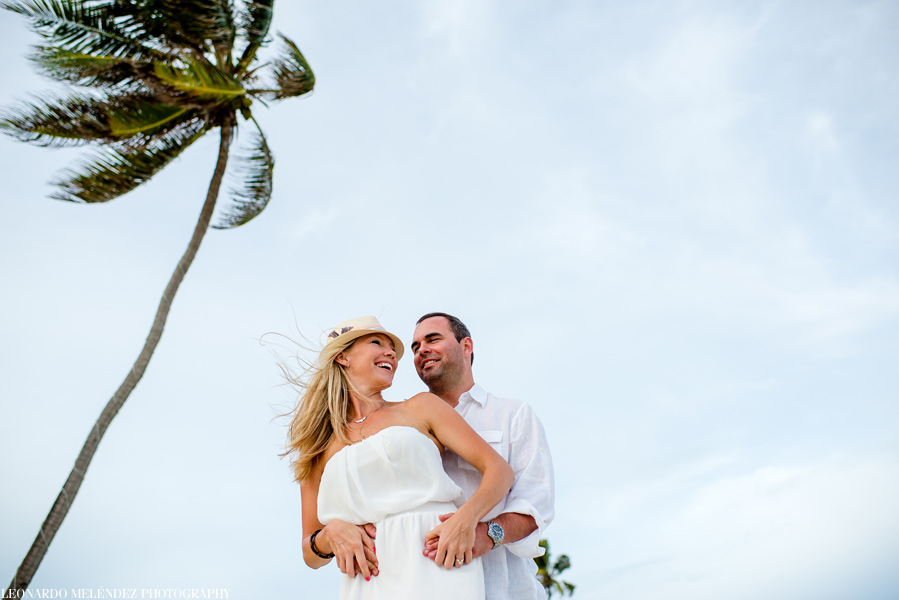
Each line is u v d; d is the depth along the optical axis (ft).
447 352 15.16
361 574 11.45
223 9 30.94
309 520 12.80
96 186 32.12
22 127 30.94
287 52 33.22
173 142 33.22
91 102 31.60
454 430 12.48
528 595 13.23
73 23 30.76
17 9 30.60
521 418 14.25
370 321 13.69
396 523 11.48
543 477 13.56
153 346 31.01
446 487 11.78
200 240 33.14
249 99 33.24
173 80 29.96
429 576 10.98
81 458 28.14
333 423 12.64
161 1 30.27
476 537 11.85
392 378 13.42
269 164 35.83
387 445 11.80
